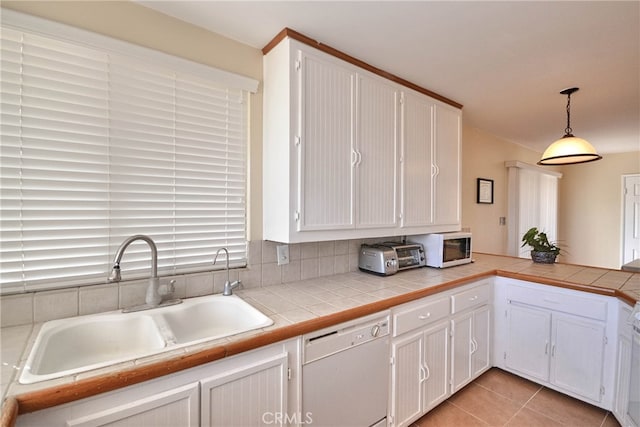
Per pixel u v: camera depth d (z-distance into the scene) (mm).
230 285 1600
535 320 2152
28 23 1146
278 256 1840
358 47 1733
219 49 1624
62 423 817
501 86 2266
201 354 1001
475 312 2174
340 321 1369
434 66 1960
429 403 1832
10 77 1146
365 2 1362
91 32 1269
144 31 1406
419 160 2248
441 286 1859
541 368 2121
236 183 1718
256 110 1759
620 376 1745
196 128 1578
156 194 1473
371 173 1920
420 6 1385
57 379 833
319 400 1334
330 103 1713
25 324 1176
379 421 1565
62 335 1159
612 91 2352
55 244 1243
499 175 3928
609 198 4992
